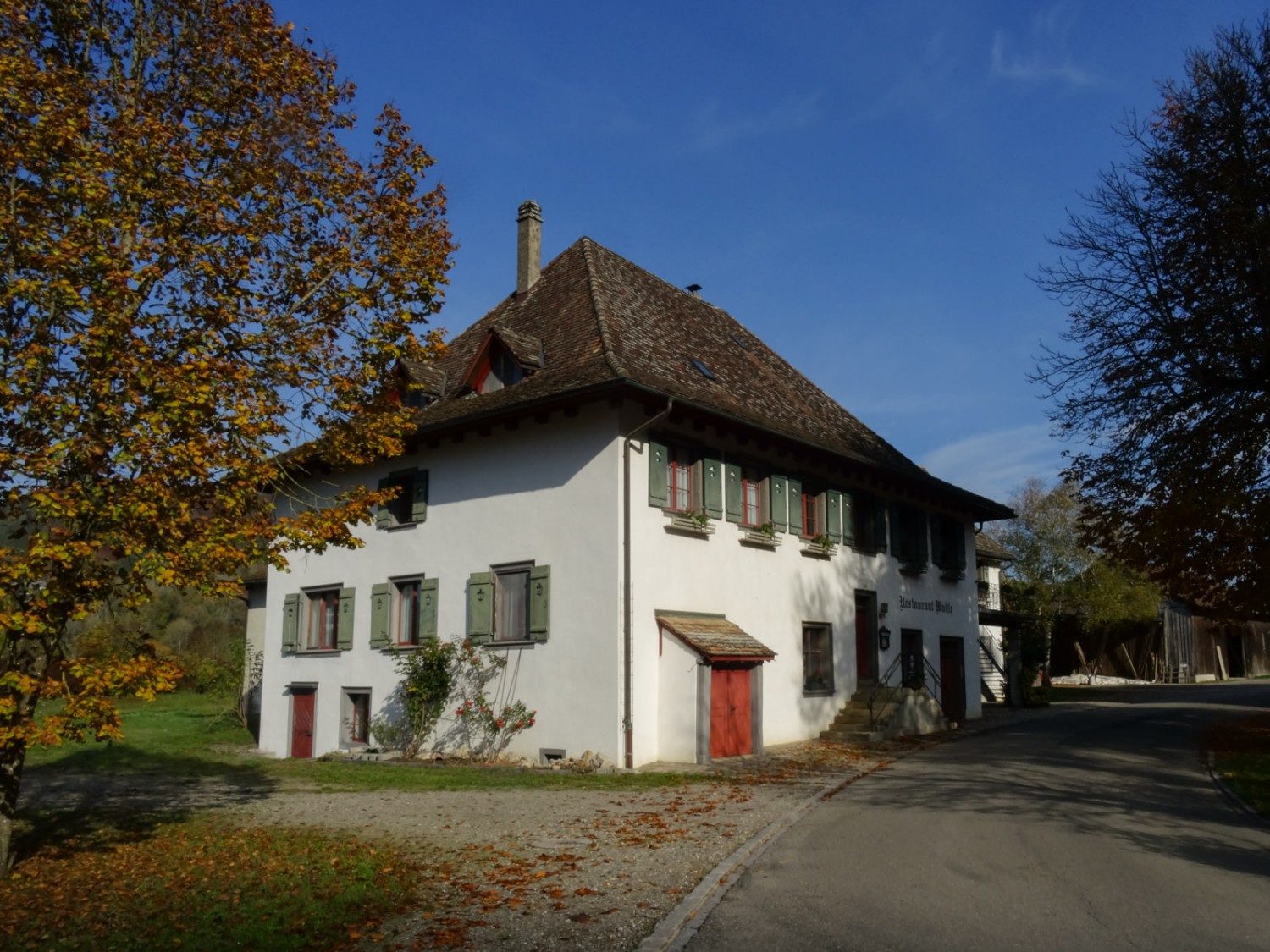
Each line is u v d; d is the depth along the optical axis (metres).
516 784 14.45
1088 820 10.60
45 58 9.59
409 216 10.91
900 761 16.50
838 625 21.97
